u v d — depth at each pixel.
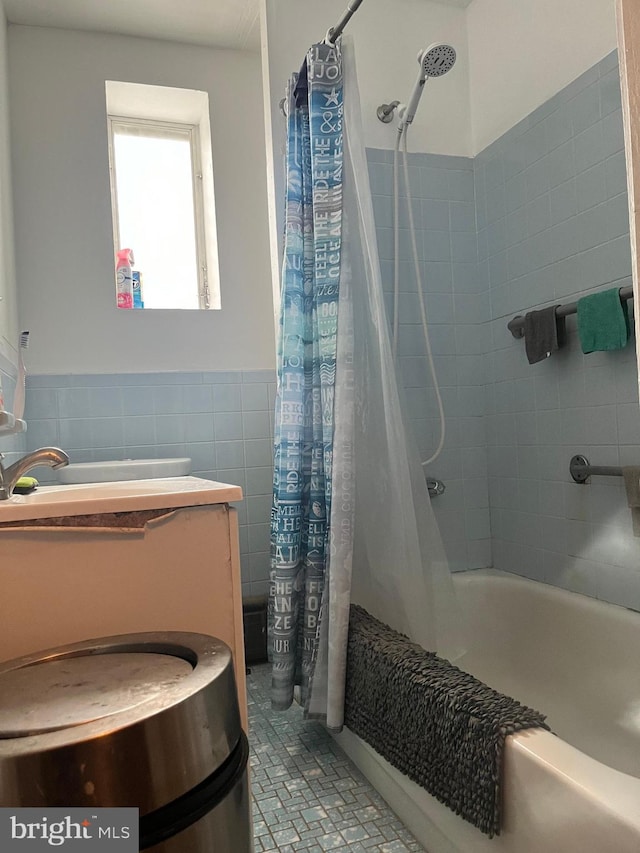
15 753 0.60
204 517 1.08
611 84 1.78
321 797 1.47
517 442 2.24
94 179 2.42
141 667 0.81
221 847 0.71
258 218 2.62
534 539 2.17
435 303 2.36
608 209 1.81
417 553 1.71
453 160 2.39
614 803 0.82
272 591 1.82
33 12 2.30
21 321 2.32
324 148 1.73
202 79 2.56
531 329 2.00
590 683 1.82
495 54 2.28
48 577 0.98
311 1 2.21
